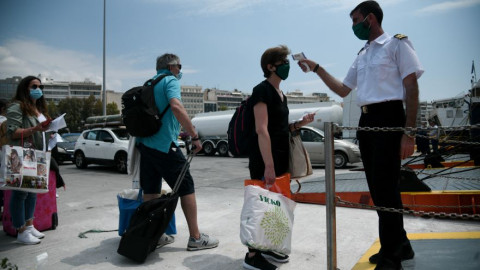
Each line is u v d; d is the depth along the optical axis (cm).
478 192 399
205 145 2141
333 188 210
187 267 273
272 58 259
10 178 313
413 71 213
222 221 429
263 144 249
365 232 360
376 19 236
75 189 768
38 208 390
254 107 255
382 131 225
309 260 283
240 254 302
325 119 1808
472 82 1238
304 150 280
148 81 316
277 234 250
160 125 303
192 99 17800
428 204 422
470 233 311
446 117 1831
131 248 284
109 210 525
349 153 1180
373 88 229
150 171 319
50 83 15250
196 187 766
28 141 349
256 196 248
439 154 588
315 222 407
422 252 268
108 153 1141
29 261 294
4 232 390
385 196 227
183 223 422
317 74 275
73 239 361
